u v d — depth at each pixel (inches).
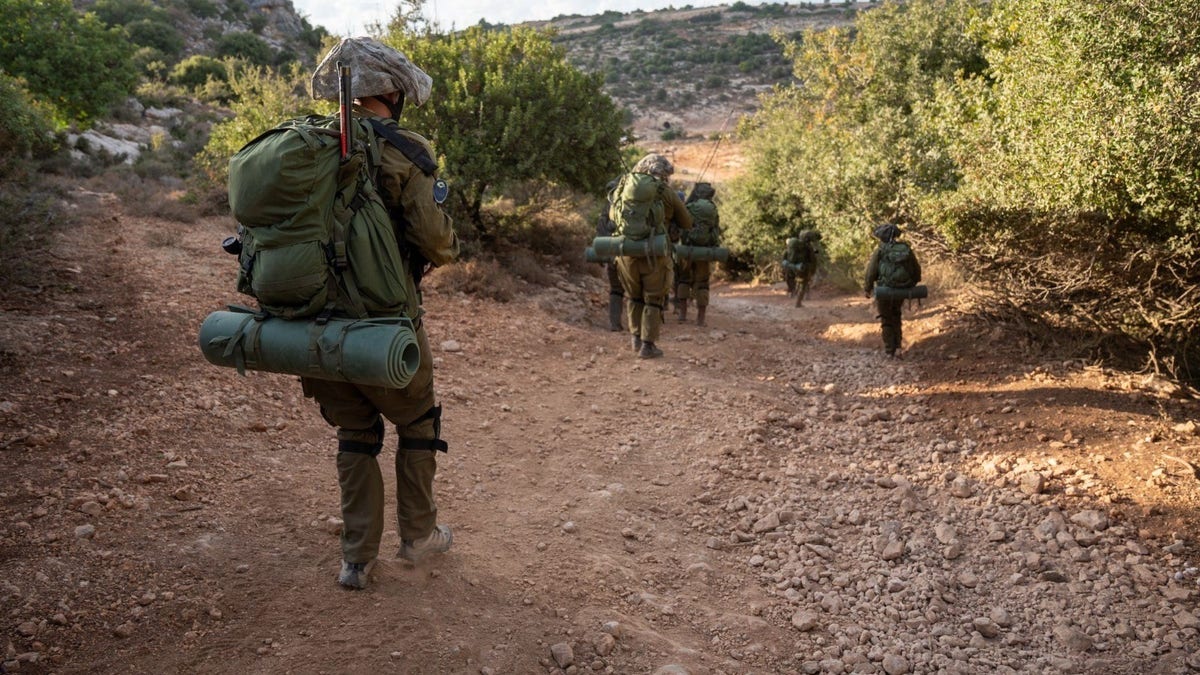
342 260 103.0
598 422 233.5
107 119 1194.0
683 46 5511.8
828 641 137.1
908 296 316.5
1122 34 245.9
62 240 311.4
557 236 470.0
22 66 896.9
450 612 123.4
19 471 147.2
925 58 645.9
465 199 421.1
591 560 150.9
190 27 3444.9
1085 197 250.5
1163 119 227.5
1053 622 146.2
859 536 175.3
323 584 124.6
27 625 107.5
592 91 430.3
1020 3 314.3
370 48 113.3
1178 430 210.8
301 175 98.7
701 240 396.5
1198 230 233.5
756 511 184.2
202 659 105.5
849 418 252.4
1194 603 148.5
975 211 291.9
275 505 149.8
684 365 306.7
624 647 123.6
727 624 137.3
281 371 107.0
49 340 210.5
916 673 129.6
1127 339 274.5
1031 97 284.5
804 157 751.7
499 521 163.2
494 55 415.5
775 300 618.8
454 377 254.4
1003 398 251.4
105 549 127.0
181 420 179.8
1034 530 176.1
